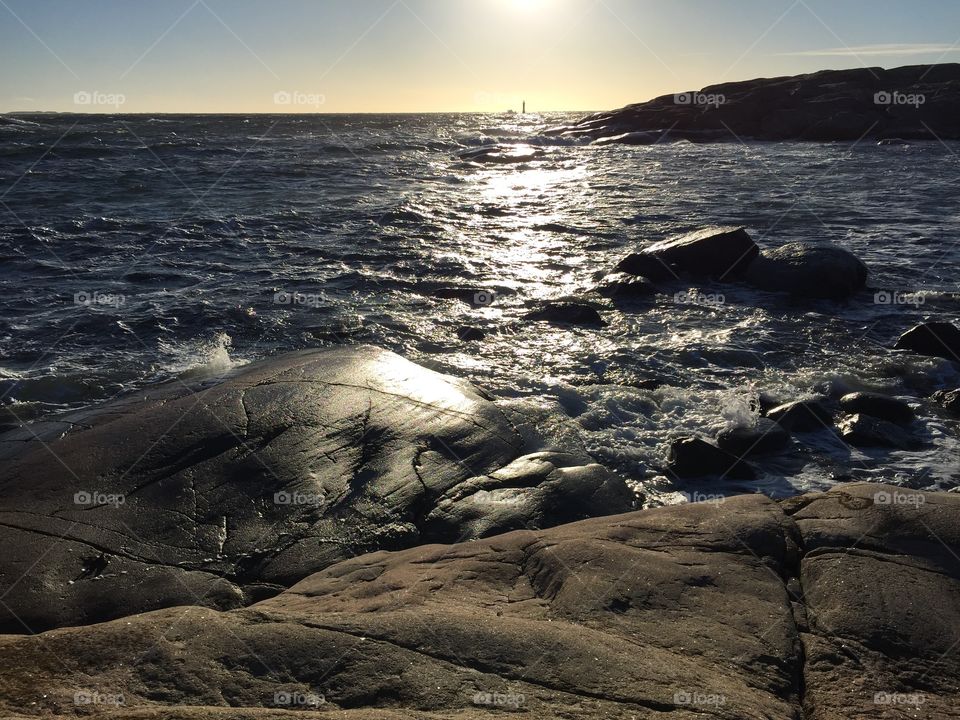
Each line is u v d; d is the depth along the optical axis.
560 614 3.58
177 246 15.84
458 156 40.75
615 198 23.39
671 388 8.38
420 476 5.86
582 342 10.18
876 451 7.05
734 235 13.60
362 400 6.72
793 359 9.46
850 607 3.63
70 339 10.02
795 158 37.62
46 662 2.84
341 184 26.75
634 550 4.15
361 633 3.10
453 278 13.59
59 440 6.06
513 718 2.63
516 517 5.50
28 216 18.66
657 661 3.08
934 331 9.74
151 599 4.54
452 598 3.77
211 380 7.29
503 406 7.46
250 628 3.12
